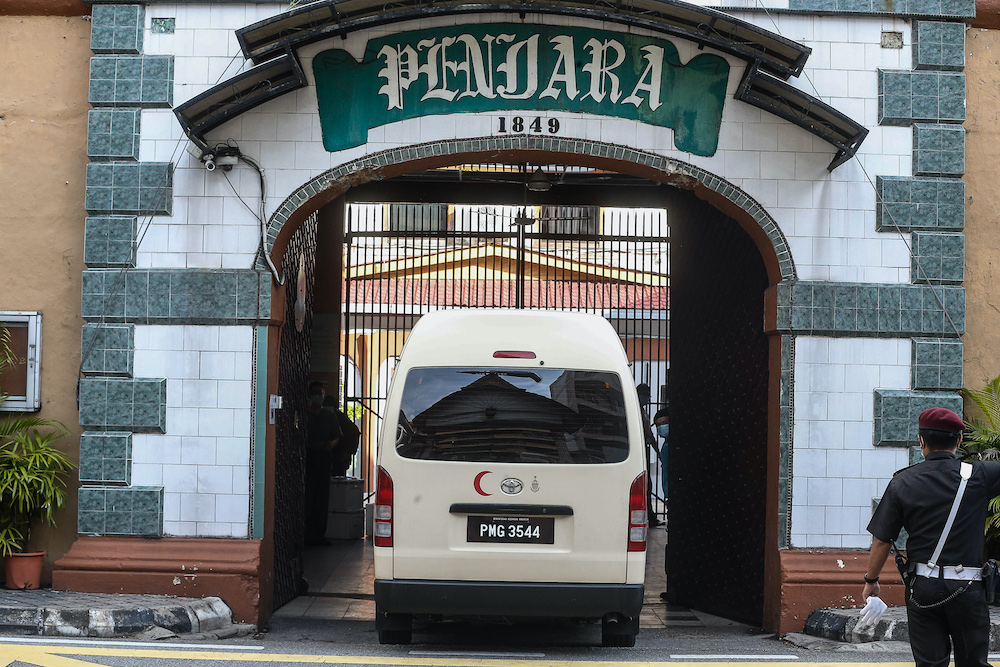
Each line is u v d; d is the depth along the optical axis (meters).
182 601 8.38
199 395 8.87
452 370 7.42
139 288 8.92
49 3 9.38
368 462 20.61
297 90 8.98
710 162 9.03
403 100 8.98
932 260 9.11
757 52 8.56
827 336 9.02
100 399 8.87
